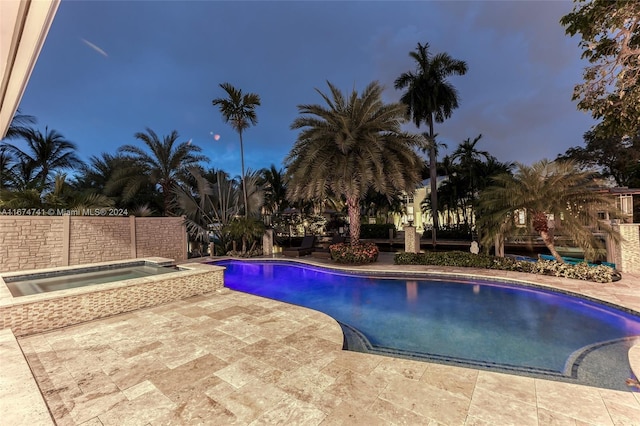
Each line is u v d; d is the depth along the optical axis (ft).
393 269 30.94
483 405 8.55
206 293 21.65
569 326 16.63
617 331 15.80
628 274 26.04
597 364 12.26
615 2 16.10
